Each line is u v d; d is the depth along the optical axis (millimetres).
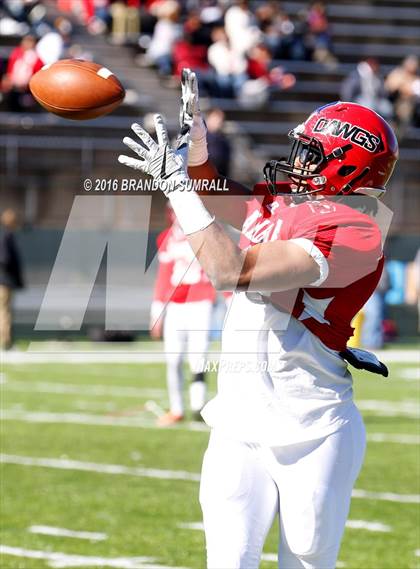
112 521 15406
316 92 54375
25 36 47938
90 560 13391
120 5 53281
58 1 53719
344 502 8211
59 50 46750
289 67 55094
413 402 28016
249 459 8070
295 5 59875
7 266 39406
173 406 24109
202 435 22672
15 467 19203
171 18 52094
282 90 53781
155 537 14555
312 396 8125
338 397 8203
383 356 39031
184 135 8109
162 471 19000
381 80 52219
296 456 8062
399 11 60875
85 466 19375
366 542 14398
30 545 14078
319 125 8422
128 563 13281
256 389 8133
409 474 18875
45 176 44406
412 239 44906
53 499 16750
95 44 52281
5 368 35188
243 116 51875
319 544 8109
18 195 43781
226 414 8188
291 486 8047
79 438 22234
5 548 13914
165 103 49656
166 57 51594
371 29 59594
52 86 8734
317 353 8141
